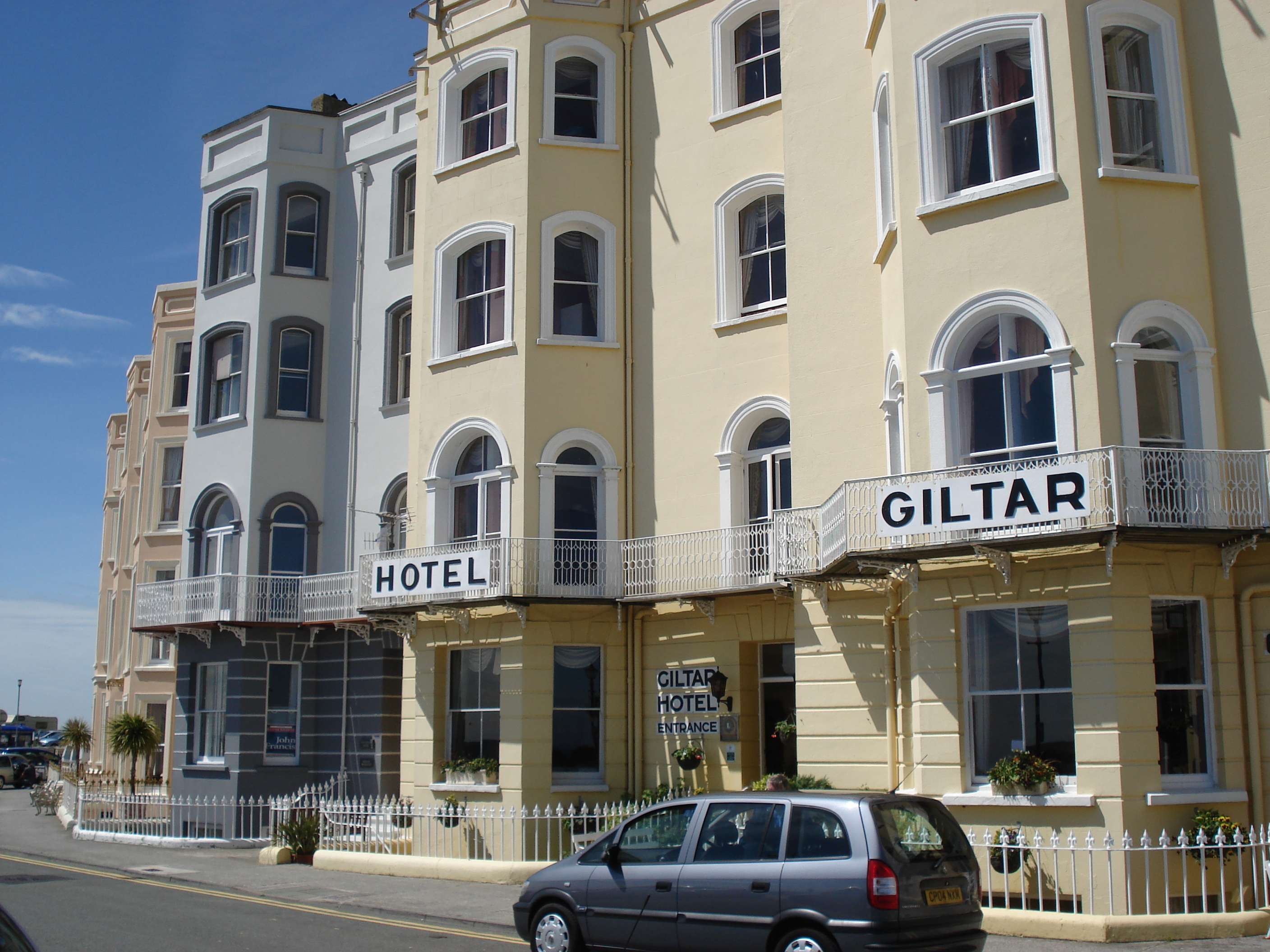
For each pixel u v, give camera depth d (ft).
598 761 65.31
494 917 45.93
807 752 55.31
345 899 51.21
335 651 86.28
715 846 33.94
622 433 68.39
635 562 65.41
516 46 71.77
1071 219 47.32
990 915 41.27
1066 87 48.14
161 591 90.07
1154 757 43.96
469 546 65.87
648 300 69.21
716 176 67.51
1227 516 44.34
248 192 93.71
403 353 87.76
